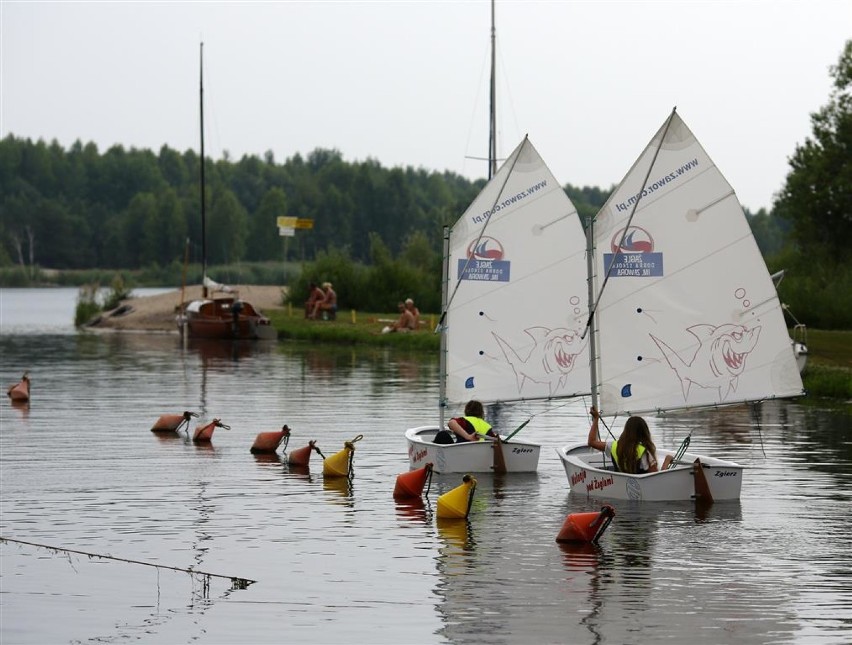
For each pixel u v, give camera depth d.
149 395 54.16
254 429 43.03
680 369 31.14
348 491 31.30
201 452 37.91
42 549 24.89
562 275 35.03
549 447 39.00
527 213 34.97
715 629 19.64
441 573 23.06
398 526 27.05
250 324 93.00
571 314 35.09
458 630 19.67
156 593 21.92
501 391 35.19
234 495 30.77
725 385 30.91
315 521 27.61
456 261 35.09
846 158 96.75
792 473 33.66
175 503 29.70
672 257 31.06
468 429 33.91
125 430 42.78
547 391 35.12
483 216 34.97
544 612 20.56
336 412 47.88
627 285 31.30
